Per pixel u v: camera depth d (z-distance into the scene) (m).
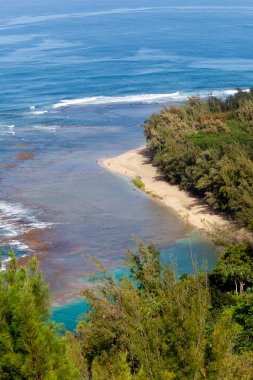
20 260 44.31
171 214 54.59
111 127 89.31
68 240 48.94
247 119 75.50
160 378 14.81
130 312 20.80
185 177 60.19
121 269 42.97
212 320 22.31
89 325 22.80
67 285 40.16
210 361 15.88
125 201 58.47
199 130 73.50
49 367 11.93
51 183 64.25
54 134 85.56
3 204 57.62
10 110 98.75
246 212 48.12
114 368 16.39
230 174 53.41
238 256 36.78
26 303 12.10
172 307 17.39
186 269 42.84
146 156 73.81
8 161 72.56
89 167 70.19
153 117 79.06
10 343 11.90
